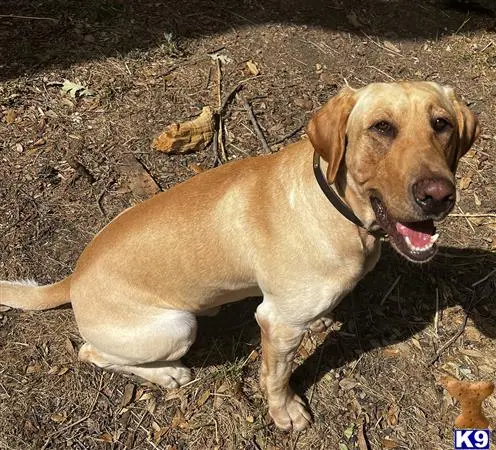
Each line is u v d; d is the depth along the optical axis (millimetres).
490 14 1614
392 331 967
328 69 1391
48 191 1085
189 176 1146
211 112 1224
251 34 1434
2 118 1172
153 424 856
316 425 862
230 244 756
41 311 951
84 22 1380
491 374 917
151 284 799
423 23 1561
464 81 1417
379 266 1042
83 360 880
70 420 849
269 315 770
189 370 903
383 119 630
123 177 1123
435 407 881
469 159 1221
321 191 697
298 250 716
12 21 1352
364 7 1566
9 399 856
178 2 1476
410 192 597
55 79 1251
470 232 1095
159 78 1297
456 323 979
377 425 863
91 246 839
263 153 1197
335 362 929
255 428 855
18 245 1011
